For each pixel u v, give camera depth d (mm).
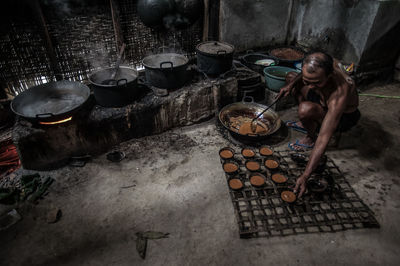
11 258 2346
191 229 2590
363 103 4637
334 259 2346
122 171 3268
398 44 4805
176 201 2881
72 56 3713
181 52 4664
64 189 3018
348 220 2631
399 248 2438
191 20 4043
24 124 3111
